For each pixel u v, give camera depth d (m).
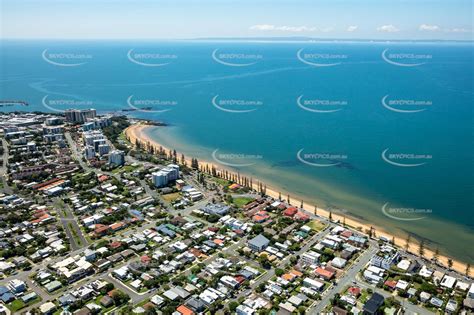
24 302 155.25
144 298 158.62
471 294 159.25
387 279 171.75
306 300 157.50
